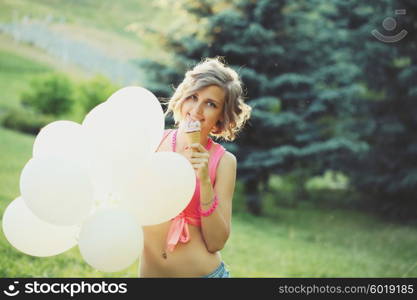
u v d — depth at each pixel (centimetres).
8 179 722
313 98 863
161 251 196
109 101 187
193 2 884
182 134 205
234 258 571
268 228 780
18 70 1377
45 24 1546
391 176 874
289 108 872
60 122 192
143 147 176
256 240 679
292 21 851
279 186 1039
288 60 856
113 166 176
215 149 200
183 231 193
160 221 182
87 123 186
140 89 191
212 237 190
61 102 1162
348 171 906
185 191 179
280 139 866
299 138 853
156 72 889
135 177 178
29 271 408
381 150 880
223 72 193
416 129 866
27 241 188
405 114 873
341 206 951
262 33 811
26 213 189
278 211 905
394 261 639
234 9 853
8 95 1228
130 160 175
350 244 723
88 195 175
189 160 189
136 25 905
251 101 841
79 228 194
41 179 171
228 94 192
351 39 867
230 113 194
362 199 975
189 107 193
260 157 844
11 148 919
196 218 194
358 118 896
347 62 877
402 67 867
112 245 172
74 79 1447
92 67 1510
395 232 800
